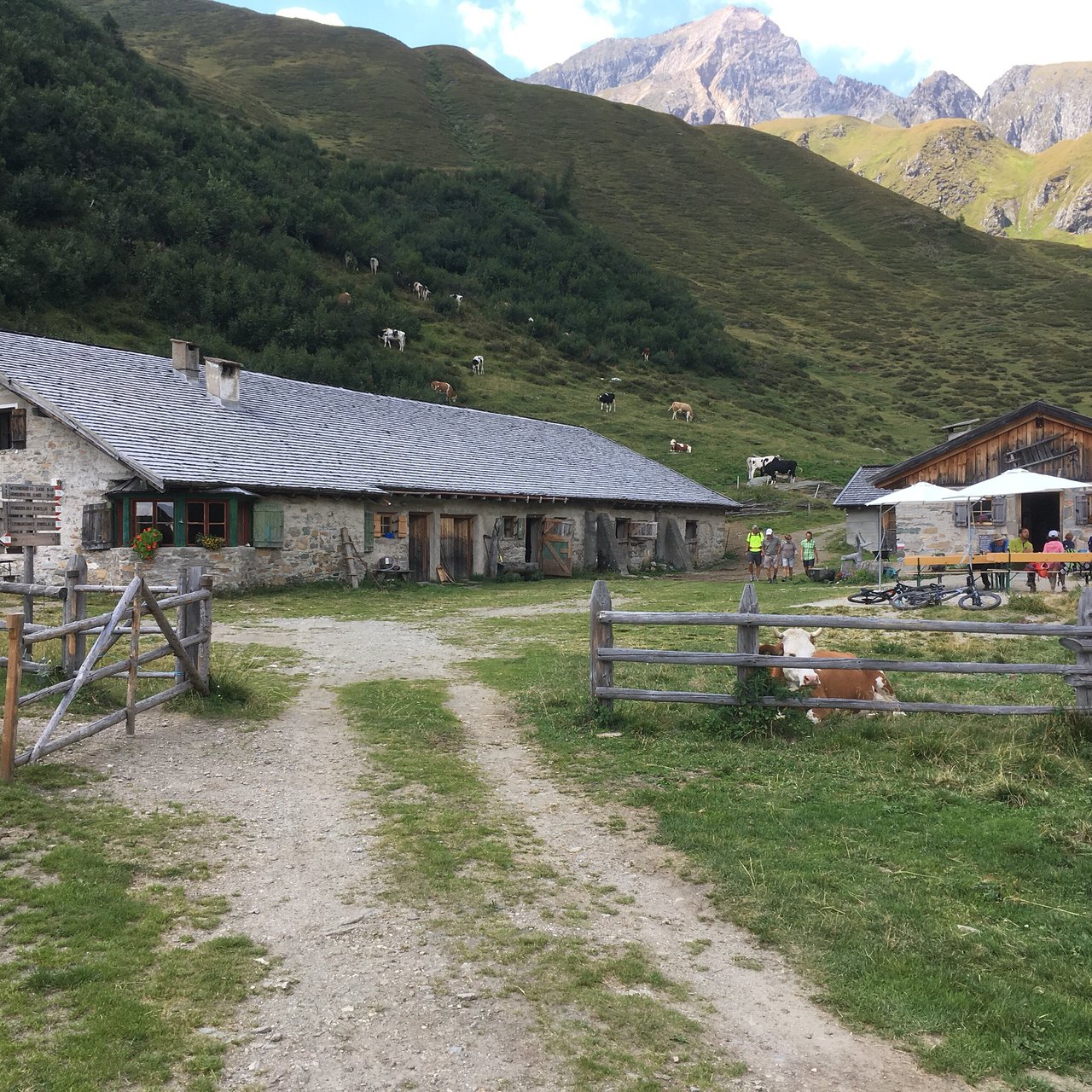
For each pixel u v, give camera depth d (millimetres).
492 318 73562
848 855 5609
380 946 4430
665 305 86125
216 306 56312
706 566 38406
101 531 20953
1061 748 7449
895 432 62125
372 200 87562
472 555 28750
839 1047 3742
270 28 164625
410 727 8742
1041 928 4699
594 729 8484
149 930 4453
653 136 148625
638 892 5184
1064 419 24938
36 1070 3330
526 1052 3621
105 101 67438
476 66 171625
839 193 141250
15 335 23531
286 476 22922
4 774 6277
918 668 7934
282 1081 3377
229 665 11531
